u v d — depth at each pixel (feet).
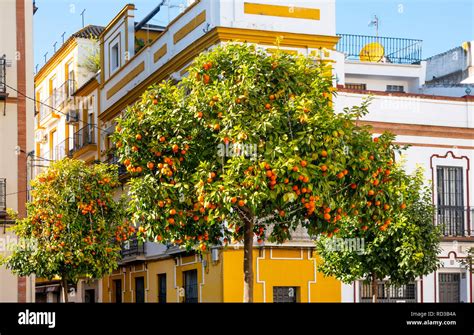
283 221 59.11
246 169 53.52
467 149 98.68
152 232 56.80
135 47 121.29
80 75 140.87
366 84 110.52
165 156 57.31
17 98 97.81
